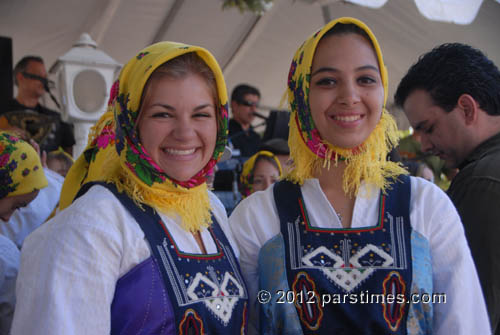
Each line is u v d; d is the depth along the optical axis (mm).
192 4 4777
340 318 1246
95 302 1066
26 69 3596
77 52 2420
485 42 4602
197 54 1254
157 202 1254
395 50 5195
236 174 3229
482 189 1499
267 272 1335
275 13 5219
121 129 1245
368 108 1319
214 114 1280
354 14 4820
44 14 4449
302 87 1384
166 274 1159
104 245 1107
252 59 6000
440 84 1661
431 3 3400
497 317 1435
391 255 1266
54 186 2545
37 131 2988
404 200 1333
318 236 1319
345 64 1305
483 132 1646
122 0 4496
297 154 1428
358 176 1352
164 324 1122
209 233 1343
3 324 1565
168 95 1200
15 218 2312
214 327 1190
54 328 1014
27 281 1083
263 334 1329
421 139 1827
